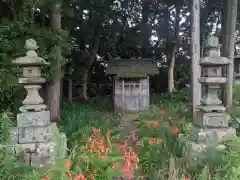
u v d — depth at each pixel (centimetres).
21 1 633
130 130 748
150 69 1299
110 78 1905
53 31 705
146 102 1266
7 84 575
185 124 523
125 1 1417
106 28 1497
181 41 1750
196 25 782
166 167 359
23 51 595
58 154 367
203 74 447
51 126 430
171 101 1266
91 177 342
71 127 604
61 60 695
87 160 352
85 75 1583
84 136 460
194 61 778
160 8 1544
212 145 358
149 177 362
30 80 407
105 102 1452
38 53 634
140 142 508
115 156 386
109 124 681
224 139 401
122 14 1477
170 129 505
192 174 339
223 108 428
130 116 1139
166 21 1630
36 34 643
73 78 1512
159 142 435
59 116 816
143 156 410
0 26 602
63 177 310
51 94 804
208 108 427
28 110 418
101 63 1883
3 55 584
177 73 1995
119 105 1265
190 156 368
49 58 669
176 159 362
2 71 583
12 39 616
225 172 322
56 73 696
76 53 1474
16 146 392
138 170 379
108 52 1789
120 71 1279
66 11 801
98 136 462
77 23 1273
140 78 1275
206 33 1529
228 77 806
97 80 1908
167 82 1941
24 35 636
